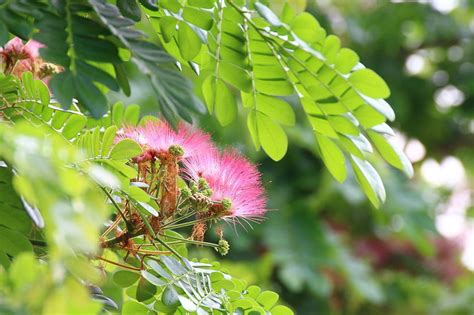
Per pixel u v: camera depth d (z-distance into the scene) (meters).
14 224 1.14
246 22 1.24
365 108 1.25
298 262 2.66
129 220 1.20
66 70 1.08
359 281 2.82
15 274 1.01
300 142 2.69
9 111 1.21
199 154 1.23
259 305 1.24
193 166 1.23
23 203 1.05
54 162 1.00
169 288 1.19
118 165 1.16
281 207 2.78
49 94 1.20
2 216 1.14
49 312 0.98
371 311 3.11
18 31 1.10
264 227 2.71
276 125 1.27
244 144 2.46
